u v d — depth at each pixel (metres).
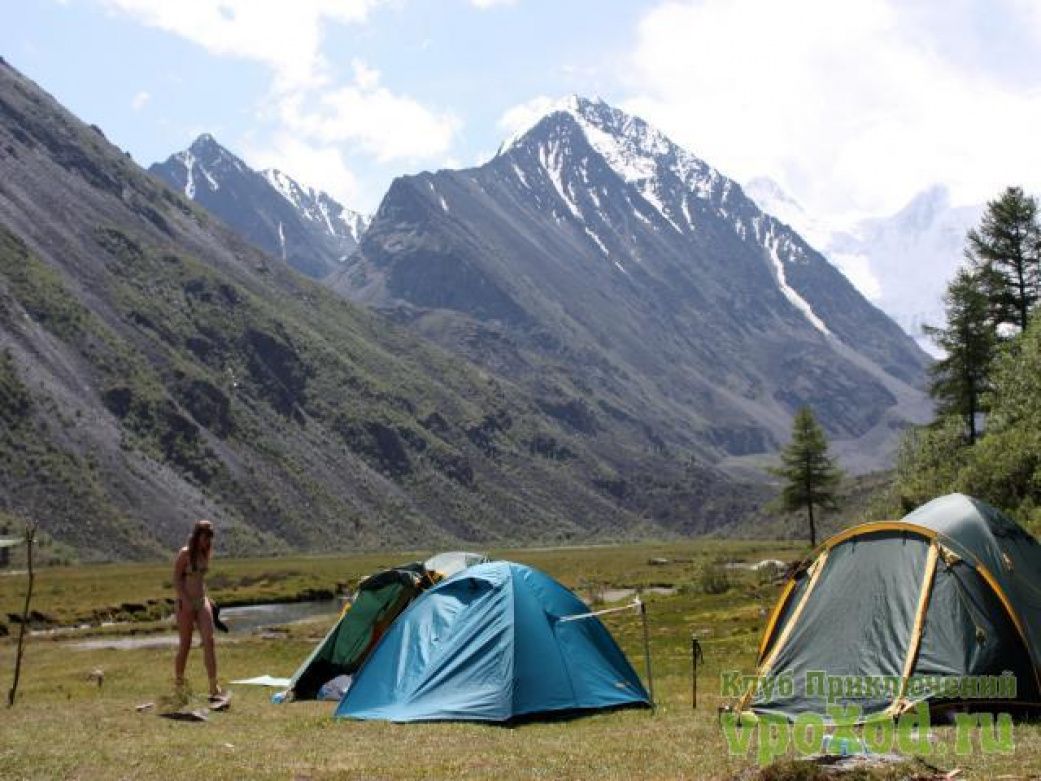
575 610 21.28
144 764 13.33
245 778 12.56
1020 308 76.62
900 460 80.25
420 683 19.64
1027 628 17.42
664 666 30.80
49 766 12.97
